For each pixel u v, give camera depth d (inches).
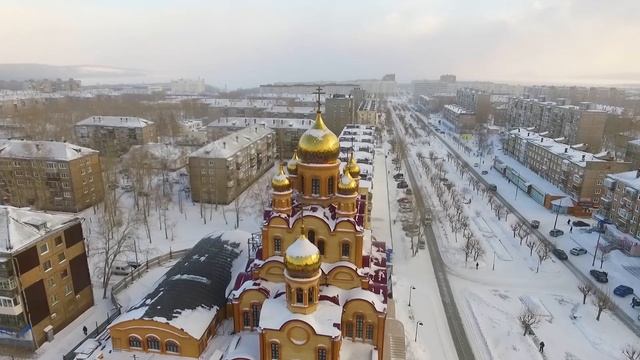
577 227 4055.1
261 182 5118.1
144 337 1939.0
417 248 3469.5
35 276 2190.0
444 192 5083.7
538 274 3179.1
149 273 2955.2
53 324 2322.8
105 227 3459.6
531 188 5088.6
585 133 6727.4
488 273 3181.6
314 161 1926.7
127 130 6279.5
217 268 2394.2
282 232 1927.9
